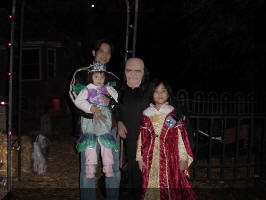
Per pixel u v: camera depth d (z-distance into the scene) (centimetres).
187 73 1141
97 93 358
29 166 560
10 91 431
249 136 506
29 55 1611
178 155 349
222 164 500
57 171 572
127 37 504
